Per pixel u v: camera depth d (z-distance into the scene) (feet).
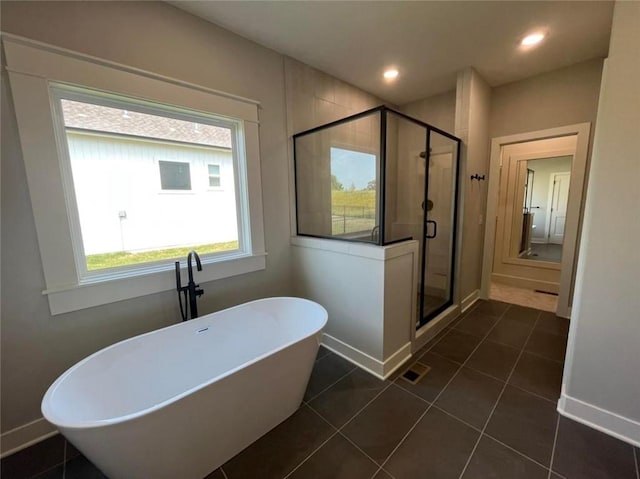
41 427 4.91
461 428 5.01
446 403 5.64
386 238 6.83
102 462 3.52
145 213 6.16
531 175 12.84
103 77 4.96
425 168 8.02
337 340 7.61
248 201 7.36
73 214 5.11
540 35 6.94
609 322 4.63
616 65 4.17
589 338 4.84
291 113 8.07
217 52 6.41
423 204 8.20
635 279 4.35
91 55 4.83
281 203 8.16
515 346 7.77
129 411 4.82
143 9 5.34
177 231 6.65
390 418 5.29
